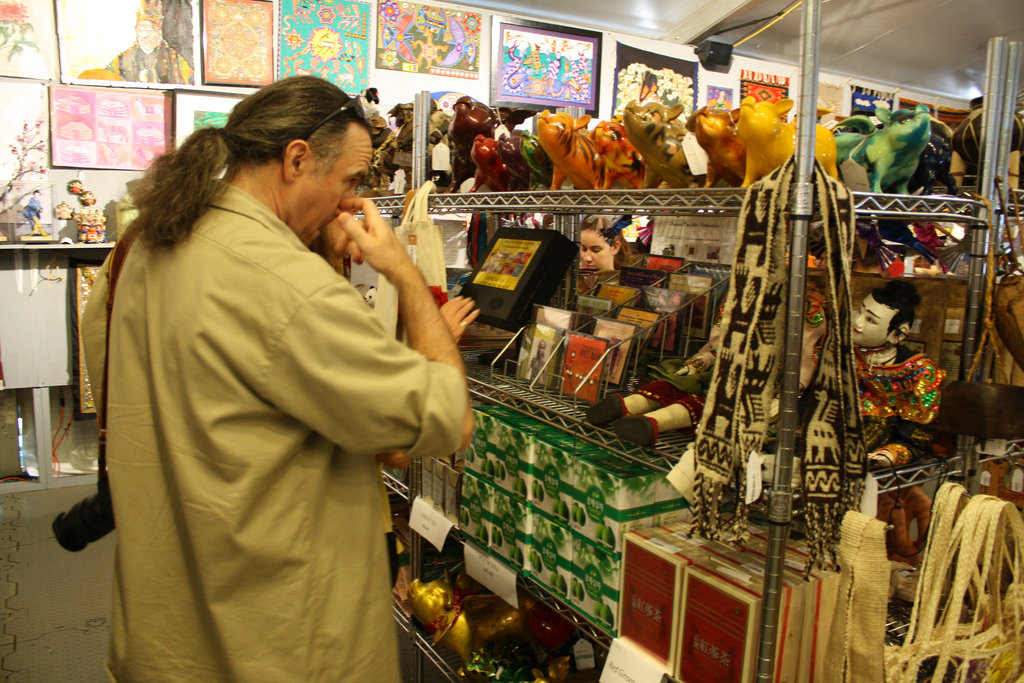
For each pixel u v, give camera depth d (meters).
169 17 3.82
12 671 2.21
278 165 0.97
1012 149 1.36
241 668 0.91
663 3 4.38
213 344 0.87
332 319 0.87
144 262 0.95
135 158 3.89
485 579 1.67
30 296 3.72
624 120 1.30
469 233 2.63
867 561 0.97
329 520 0.98
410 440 0.92
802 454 0.98
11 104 3.61
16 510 3.53
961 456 1.28
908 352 1.31
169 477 0.94
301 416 0.88
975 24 4.36
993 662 1.08
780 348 0.97
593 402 1.45
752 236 0.96
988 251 1.20
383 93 4.21
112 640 1.01
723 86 5.00
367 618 1.02
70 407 3.99
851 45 4.68
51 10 3.64
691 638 1.13
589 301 1.77
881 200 1.08
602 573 1.32
